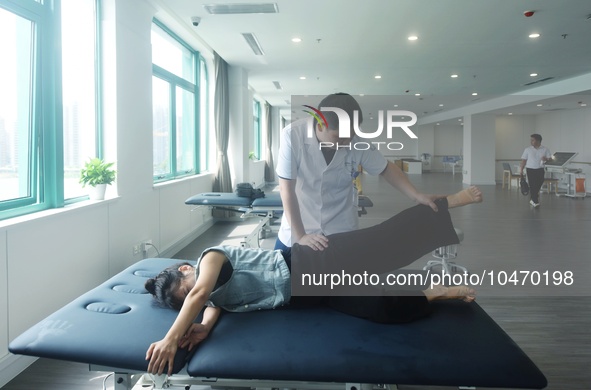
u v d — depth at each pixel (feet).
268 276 6.45
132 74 14.05
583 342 9.14
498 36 19.80
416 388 7.38
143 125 14.89
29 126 9.94
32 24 9.87
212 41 21.03
